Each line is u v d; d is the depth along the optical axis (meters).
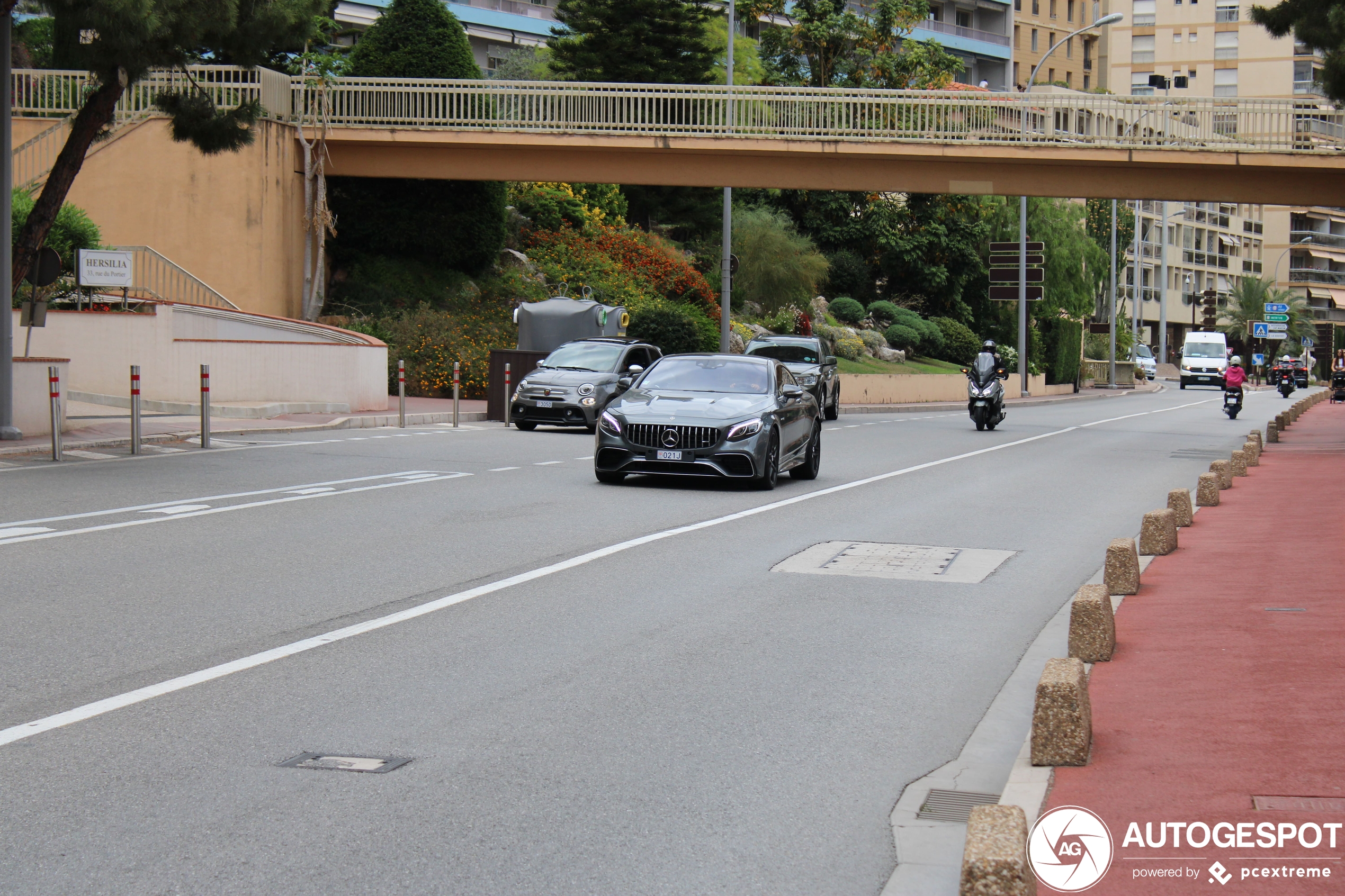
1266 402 57.75
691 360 18.28
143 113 34.84
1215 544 12.57
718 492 16.55
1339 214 134.50
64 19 19.34
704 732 6.41
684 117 36.06
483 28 77.44
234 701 6.70
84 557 10.68
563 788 5.55
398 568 10.57
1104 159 33.69
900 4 61.66
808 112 35.62
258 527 12.54
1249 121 37.66
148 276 33.00
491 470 18.23
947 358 63.62
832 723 6.62
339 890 4.46
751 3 62.56
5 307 19.64
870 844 5.01
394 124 36.78
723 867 4.75
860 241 63.31
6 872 4.56
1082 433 31.62
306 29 21.16
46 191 20.38
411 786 5.52
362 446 21.53
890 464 21.59
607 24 48.31
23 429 20.38
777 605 9.52
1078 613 7.80
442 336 35.44
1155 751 5.89
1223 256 127.62
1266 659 7.55
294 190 36.59
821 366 33.91
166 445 20.55
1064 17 114.12
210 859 4.70
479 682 7.21
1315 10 26.05
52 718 6.34
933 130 34.38
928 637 8.63
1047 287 69.31
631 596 9.71
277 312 35.81
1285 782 5.38
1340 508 15.12
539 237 46.03
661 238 52.88
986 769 5.96
